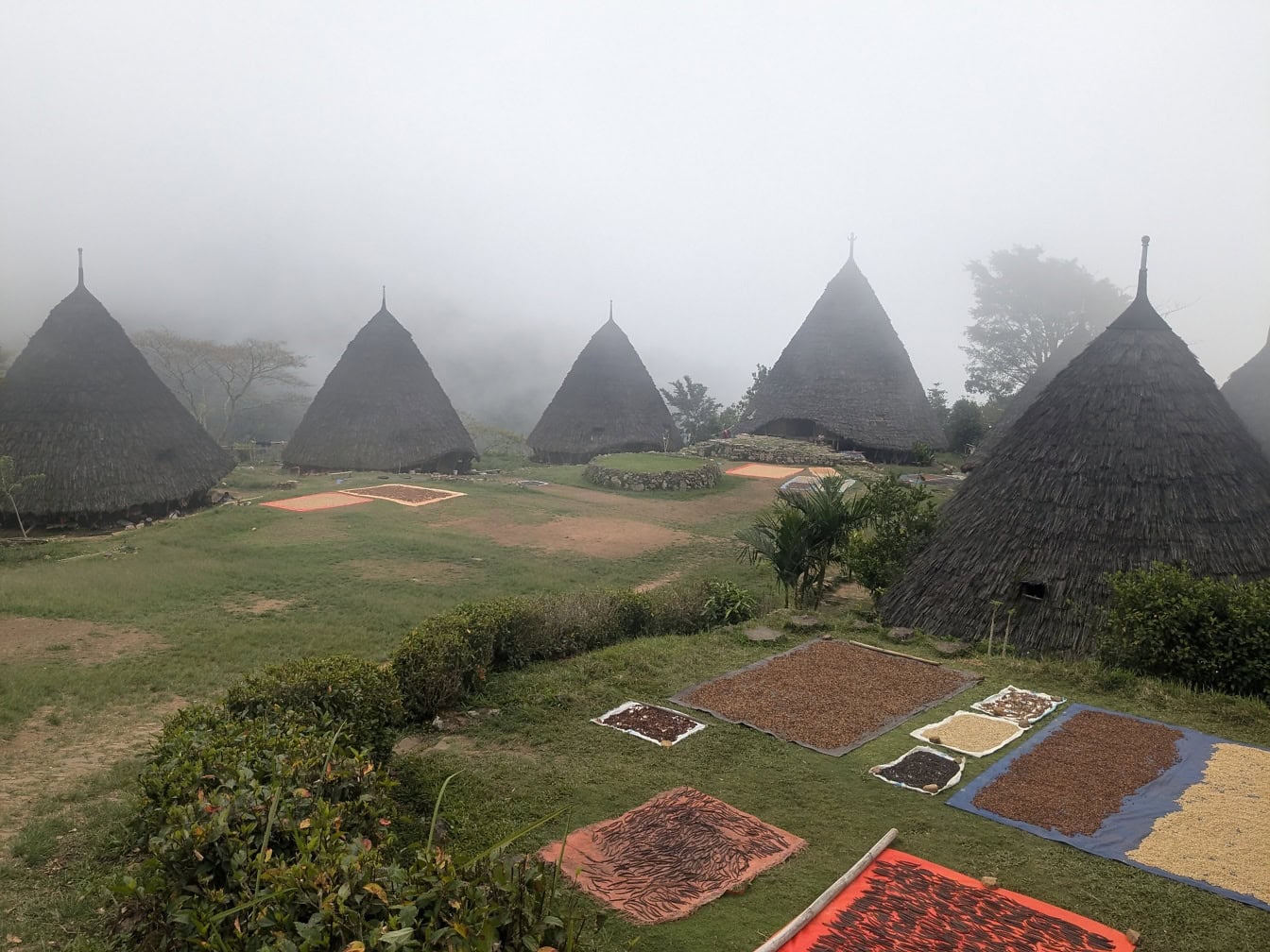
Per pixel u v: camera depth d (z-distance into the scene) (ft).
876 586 45.52
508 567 65.21
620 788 22.76
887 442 135.85
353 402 131.34
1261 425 68.80
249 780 16.15
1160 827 20.39
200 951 12.30
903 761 24.32
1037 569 37.60
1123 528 37.09
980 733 26.45
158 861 13.80
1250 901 17.33
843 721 27.61
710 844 19.39
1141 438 38.99
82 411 88.43
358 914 11.78
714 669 33.37
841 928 16.07
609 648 36.29
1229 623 30.30
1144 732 26.55
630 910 16.84
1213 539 36.70
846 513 46.03
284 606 51.52
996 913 16.75
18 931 16.38
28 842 20.17
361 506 88.07
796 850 19.30
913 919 16.47
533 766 24.26
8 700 32.35
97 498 84.79
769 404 146.10
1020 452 41.93
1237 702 28.76
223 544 69.97
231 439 228.22
